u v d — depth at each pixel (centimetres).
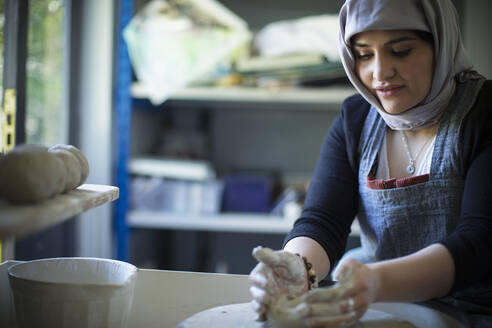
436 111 84
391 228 92
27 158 52
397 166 92
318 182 97
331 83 198
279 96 196
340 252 92
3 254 141
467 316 75
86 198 60
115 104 198
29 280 59
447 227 86
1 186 52
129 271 67
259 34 199
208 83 199
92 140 195
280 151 242
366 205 95
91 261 72
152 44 195
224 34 195
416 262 64
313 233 89
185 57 195
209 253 243
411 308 77
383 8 74
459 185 83
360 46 79
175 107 233
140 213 204
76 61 191
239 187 213
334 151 99
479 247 67
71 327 59
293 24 196
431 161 85
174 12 195
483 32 190
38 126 168
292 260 71
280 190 225
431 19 75
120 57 196
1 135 141
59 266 71
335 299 57
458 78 85
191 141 233
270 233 241
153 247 236
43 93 171
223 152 243
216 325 65
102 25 192
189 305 75
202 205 208
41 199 54
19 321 61
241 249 242
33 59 162
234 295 80
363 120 96
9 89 144
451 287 65
